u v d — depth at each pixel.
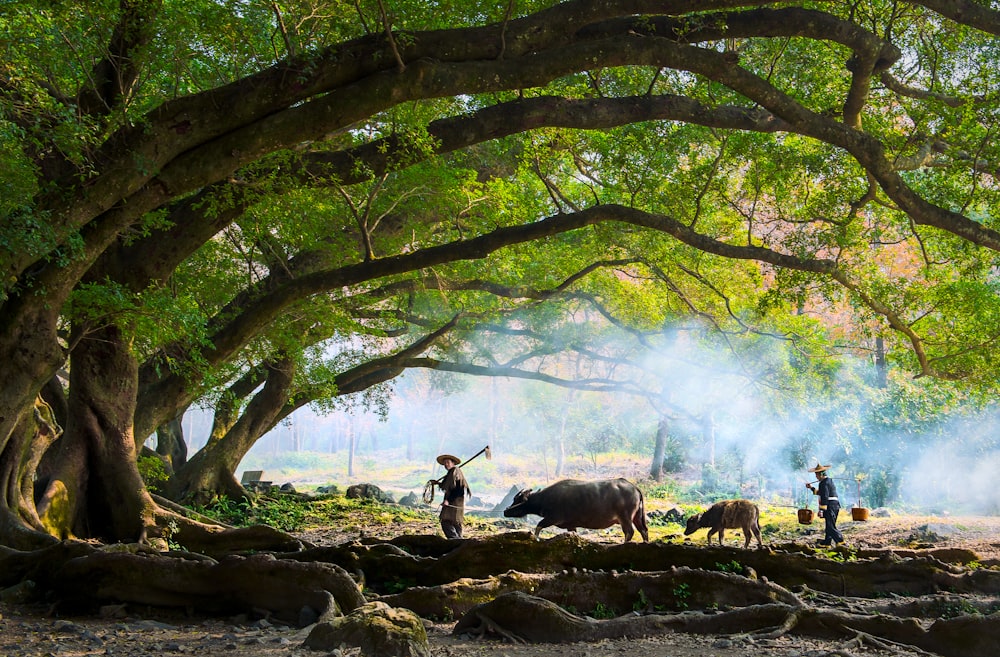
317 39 13.59
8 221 9.94
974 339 17.77
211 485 25.75
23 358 12.17
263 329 18.78
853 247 17.23
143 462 19.28
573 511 17.11
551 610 8.95
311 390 22.41
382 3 11.48
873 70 13.70
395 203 18.91
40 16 10.16
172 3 12.03
